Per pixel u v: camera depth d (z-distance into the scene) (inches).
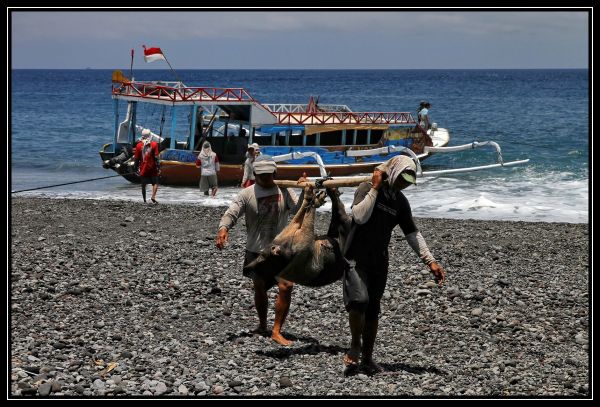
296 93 5423.2
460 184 1157.1
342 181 299.7
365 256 288.0
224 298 427.5
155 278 469.4
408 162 286.0
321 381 290.4
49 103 3727.9
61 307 392.8
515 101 4097.0
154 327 362.6
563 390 288.0
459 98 4534.9
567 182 1161.4
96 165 1423.5
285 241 303.4
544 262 573.0
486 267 546.6
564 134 2055.9
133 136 1151.6
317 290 447.8
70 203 855.7
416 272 509.7
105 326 362.0
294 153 1075.9
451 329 381.4
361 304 286.0
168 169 1074.7
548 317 408.5
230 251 569.3
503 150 1630.2
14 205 829.2
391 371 306.5
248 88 6422.2
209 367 304.0
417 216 887.1
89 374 288.7
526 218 867.4
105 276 470.3
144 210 807.1
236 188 1094.4
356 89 6220.5
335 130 1165.7
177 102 1074.7
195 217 765.3
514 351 346.3
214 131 1307.8
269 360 316.5
